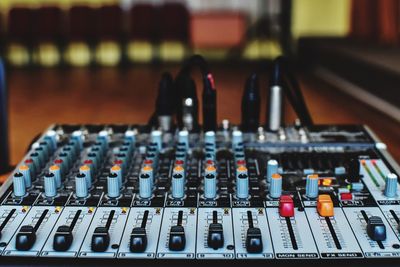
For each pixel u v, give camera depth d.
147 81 6.95
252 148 1.52
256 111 1.65
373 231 1.04
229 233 1.08
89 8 8.19
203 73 1.62
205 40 9.00
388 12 6.76
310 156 1.41
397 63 4.88
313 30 8.89
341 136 1.61
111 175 1.21
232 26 8.94
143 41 8.30
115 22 8.23
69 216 1.14
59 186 1.26
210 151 1.45
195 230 1.09
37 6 8.45
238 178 1.20
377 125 4.04
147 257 1.01
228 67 8.20
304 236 1.07
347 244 1.04
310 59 7.34
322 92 5.58
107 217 1.14
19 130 4.12
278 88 1.65
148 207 1.18
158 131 1.53
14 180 1.22
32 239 1.04
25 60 9.02
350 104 4.89
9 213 1.16
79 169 1.31
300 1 8.77
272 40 9.16
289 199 1.14
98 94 5.96
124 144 1.46
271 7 9.34
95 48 8.47
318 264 0.99
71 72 7.91
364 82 5.13
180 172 1.23
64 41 8.37
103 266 0.99
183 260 1.00
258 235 1.01
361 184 1.26
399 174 1.34
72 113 4.95
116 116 4.84
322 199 1.14
